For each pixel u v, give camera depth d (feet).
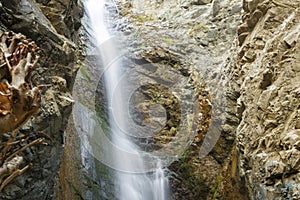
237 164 18.29
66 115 13.53
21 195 11.52
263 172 13.51
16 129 4.89
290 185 12.06
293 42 15.06
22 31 12.73
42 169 12.18
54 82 13.39
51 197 13.70
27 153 11.14
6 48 5.61
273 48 16.14
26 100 4.66
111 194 19.54
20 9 12.78
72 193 16.21
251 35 19.56
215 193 20.29
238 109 17.76
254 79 16.58
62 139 13.34
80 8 21.08
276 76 15.03
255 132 15.01
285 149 12.91
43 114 11.65
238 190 18.10
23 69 4.96
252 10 19.63
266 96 14.84
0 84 4.89
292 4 18.19
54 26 15.79
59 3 16.16
